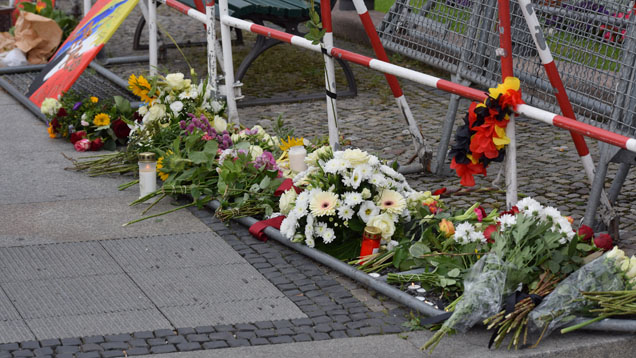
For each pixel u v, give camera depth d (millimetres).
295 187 4688
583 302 3514
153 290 3965
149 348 3416
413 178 5879
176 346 3436
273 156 5504
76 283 4031
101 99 7781
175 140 5199
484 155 4297
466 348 3428
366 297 3941
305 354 3377
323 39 5383
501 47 4246
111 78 8477
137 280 4074
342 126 7145
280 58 9695
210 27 6379
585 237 3992
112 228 4750
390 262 4168
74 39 8039
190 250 4457
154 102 5895
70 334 3516
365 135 6891
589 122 4910
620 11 4844
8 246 4461
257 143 5648
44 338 3475
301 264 4301
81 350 3381
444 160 5898
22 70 9000
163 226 4797
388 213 4305
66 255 4359
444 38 6129
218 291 3969
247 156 5070
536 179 5789
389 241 4273
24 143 6473
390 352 3402
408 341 3500
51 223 4805
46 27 9359
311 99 7965
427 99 8102
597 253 3854
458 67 5961
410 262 4086
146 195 5113
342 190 4418
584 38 5078
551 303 3508
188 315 3713
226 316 3711
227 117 6422
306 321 3674
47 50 9422
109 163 5789
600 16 4961
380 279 4000
